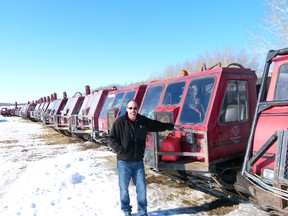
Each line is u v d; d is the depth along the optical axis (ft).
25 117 139.13
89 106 46.39
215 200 19.39
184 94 21.80
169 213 17.61
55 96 87.81
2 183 26.09
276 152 12.94
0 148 47.96
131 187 23.06
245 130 21.35
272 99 15.07
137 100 31.12
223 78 20.18
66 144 49.19
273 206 12.84
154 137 20.44
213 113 19.40
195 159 20.06
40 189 22.82
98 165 30.78
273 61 15.49
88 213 17.93
